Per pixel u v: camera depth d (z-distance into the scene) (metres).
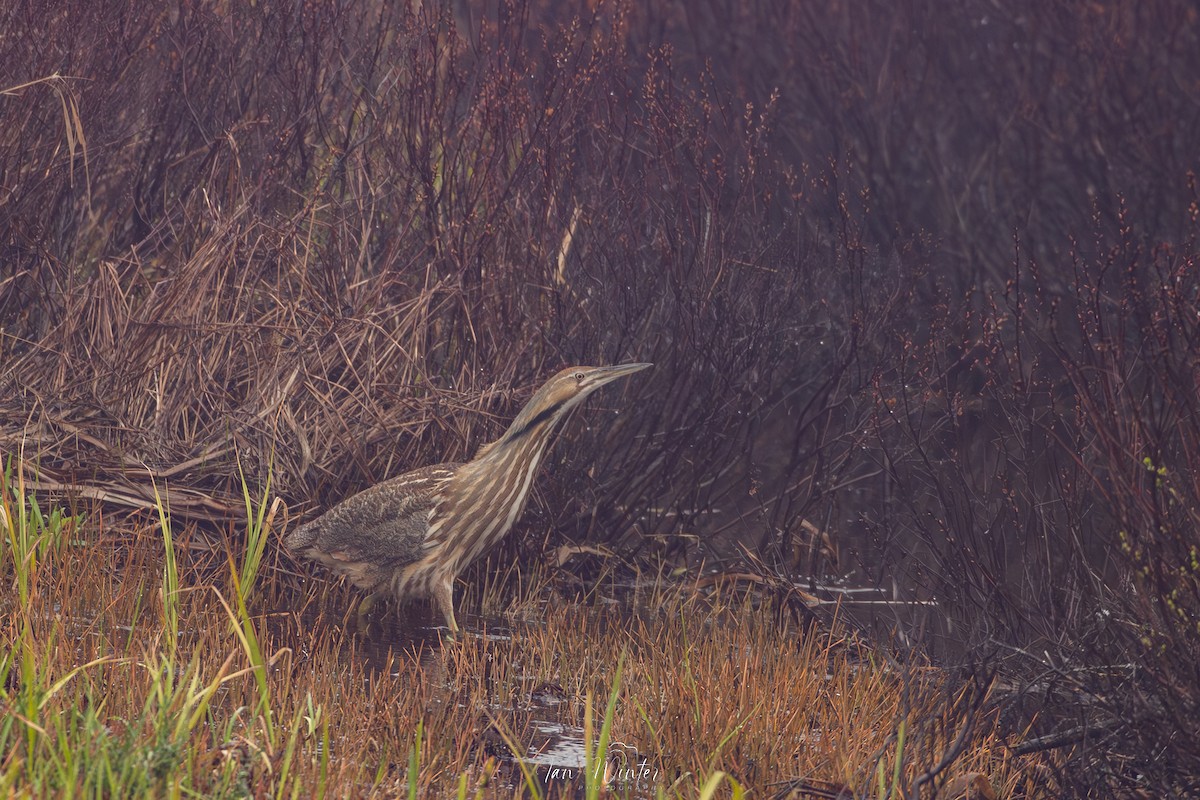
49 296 13.30
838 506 14.66
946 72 22.61
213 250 12.88
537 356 13.50
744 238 14.72
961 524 12.12
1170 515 8.28
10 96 13.26
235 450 12.56
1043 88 22.03
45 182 13.41
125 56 13.98
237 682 8.84
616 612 12.43
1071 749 8.86
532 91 14.43
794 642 11.03
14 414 12.37
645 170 13.94
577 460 13.57
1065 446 9.57
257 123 14.06
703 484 15.13
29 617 8.77
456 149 13.76
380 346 13.09
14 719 7.05
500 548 12.89
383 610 11.99
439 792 7.72
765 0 22.77
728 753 8.70
